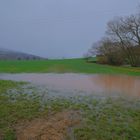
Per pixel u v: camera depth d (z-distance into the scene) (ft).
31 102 49.73
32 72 148.05
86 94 62.85
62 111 43.11
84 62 312.91
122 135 31.73
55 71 158.71
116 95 62.13
